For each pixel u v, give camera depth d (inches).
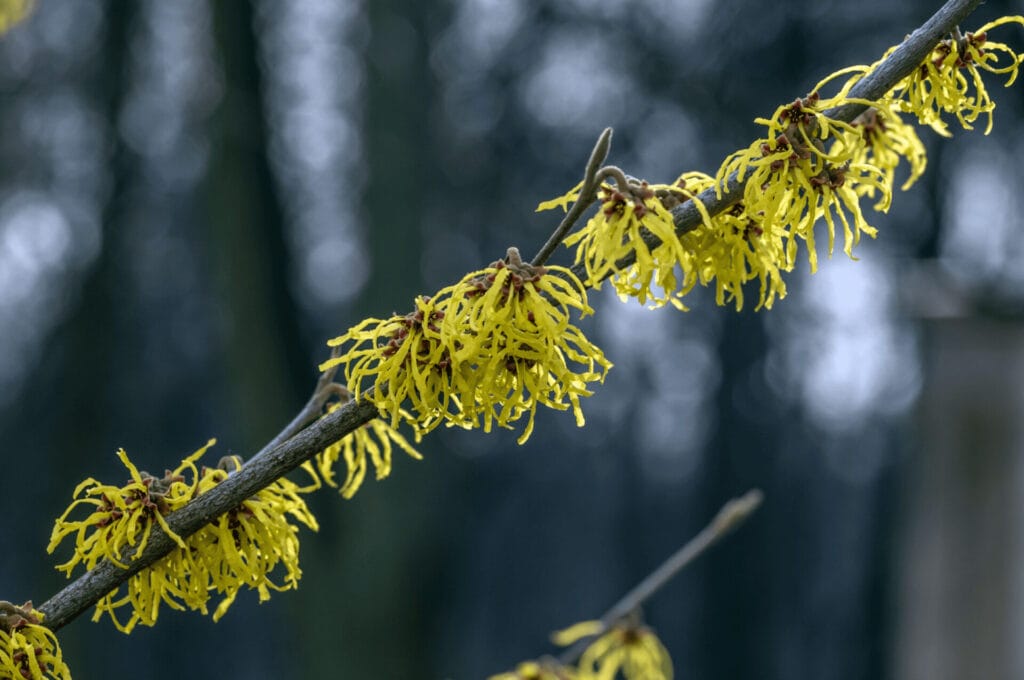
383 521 349.7
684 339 601.3
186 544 56.4
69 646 472.1
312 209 455.2
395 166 379.9
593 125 480.1
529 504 652.1
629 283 54.0
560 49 475.5
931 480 199.9
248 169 368.5
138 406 579.8
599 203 55.5
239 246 368.2
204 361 579.8
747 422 594.9
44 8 460.4
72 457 483.8
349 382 52.9
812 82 476.7
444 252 461.7
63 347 503.8
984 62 57.4
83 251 512.1
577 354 52.0
